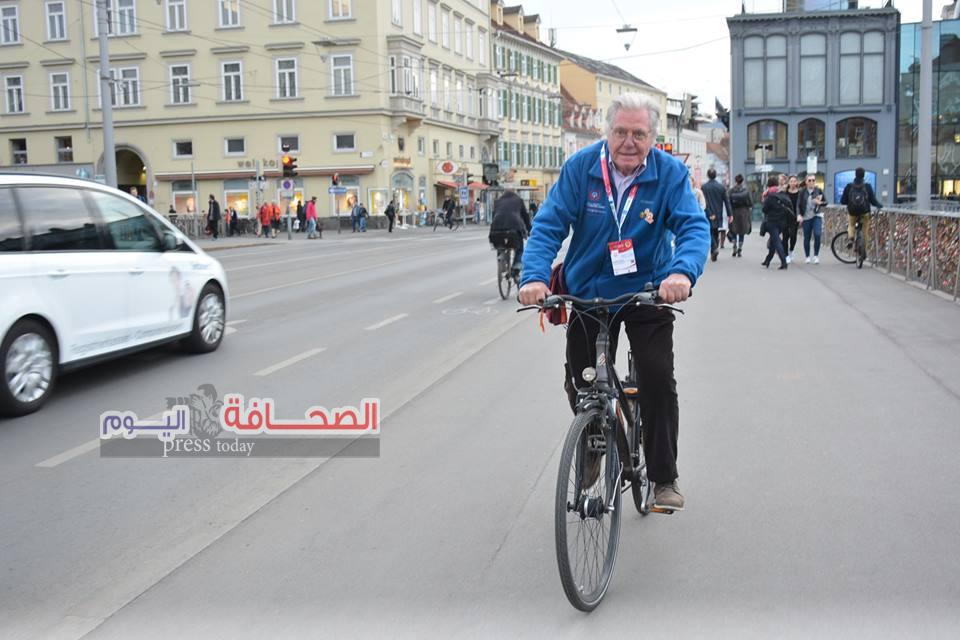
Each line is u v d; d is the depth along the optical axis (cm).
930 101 1736
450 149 6028
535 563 404
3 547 434
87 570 405
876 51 4428
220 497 502
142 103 5222
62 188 754
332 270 2042
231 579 393
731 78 4553
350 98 5012
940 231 1302
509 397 726
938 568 388
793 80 4491
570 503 346
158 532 450
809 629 338
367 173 5031
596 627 343
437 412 683
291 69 5059
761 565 396
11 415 684
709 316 1138
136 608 367
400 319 1188
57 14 5259
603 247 400
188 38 5138
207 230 4362
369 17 4953
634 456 424
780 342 945
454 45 6094
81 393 764
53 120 5328
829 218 2406
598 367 380
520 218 1392
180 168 5225
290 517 468
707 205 1970
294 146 5106
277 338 1041
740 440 591
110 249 798
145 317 838
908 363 820
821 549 412
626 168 391
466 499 489
